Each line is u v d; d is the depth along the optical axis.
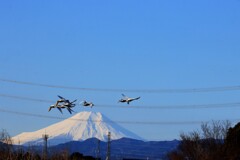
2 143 94.81
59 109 76.50
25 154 95.50
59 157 106.12
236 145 120.38
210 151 143.00
